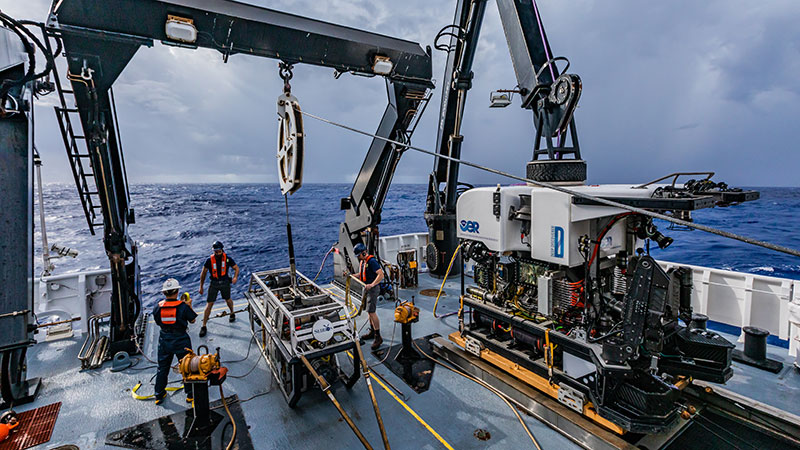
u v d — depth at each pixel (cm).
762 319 588
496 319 509
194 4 482
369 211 852
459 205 533
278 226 3372
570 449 376
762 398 448
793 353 541
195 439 403
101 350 600
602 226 435
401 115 763
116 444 397
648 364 386
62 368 561
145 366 568
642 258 354
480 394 477
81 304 688
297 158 381
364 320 728
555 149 468
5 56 425
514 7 524
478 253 509
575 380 405
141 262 2028
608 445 357
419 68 697
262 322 541
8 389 454
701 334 402
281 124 446
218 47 521
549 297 424
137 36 465
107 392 498
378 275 588
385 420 429
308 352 435
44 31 431
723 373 374
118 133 575
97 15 433
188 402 473
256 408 457
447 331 670
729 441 372
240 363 571
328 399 473
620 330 395
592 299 426
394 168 825
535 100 511
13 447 393
